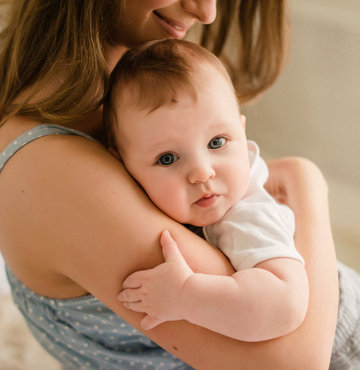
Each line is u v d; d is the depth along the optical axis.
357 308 0.95
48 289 0.82
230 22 1.24
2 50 0.94
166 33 0.91
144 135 0.75
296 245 0.84
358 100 1.99
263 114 2.27
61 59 0.82
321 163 2.21
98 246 0.69
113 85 0.80
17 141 0.76
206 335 0.69
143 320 0.70
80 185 0.70
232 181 0.77
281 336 0.70
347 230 2.17
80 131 0.86
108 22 0.85
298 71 2.09
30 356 1.45
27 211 0.72
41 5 0.84
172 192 0.75
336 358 0.89
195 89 0.74
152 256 0.69
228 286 0.67
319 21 1.97
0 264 1.65
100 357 0.89
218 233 0.78
